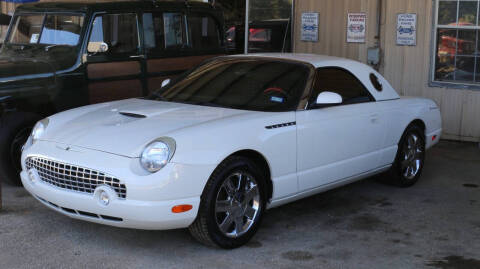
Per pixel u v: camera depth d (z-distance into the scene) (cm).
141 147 410
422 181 671
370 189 634
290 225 511
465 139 865
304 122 492
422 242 477
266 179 473
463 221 532
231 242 442
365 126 558
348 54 945
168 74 743
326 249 456
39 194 448
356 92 569
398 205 577
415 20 873
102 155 413
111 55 679
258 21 1043
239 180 442
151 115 470
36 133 488
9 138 586
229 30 1119
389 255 447
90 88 663
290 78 522
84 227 488
